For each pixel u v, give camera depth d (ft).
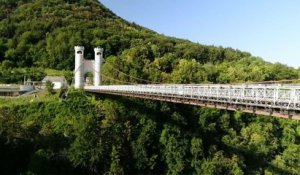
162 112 274.57
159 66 406.62
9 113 229.04
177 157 247.09
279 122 308.19
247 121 302.45
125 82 335.26
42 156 207.62
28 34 572.51
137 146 247.09
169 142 254.27
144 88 192.95
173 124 267.80
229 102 112.78
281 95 93.20
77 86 330.13
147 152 249.34
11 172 204.85
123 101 277.23
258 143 276.21
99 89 269.23
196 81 391.65
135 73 361.71
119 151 233.76
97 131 238.89
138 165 239.50
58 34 571.69
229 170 236.02
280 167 260.42
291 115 89.81
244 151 264.11
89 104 278.67
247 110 107.76
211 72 416.26
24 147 214.28
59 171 210.18
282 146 292.20
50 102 273.95
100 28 645.92
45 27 611.88
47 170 205.57
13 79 418.10
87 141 224.12
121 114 268.00
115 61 370.32
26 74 434.30
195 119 281.74
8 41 562.25
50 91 307.58
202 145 253.24
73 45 518.37
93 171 219.20
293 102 86.28
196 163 244.42
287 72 475.72
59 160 212.43
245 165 245.24
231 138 279.28
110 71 362.53
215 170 234.17
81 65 354.33
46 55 525.34
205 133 273.13
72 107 270.46
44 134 229.25
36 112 262.88
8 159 206.08
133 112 271.49
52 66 510.58
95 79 358.23
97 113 269.44
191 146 253.24
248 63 548.31
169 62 417.08
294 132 302.66
